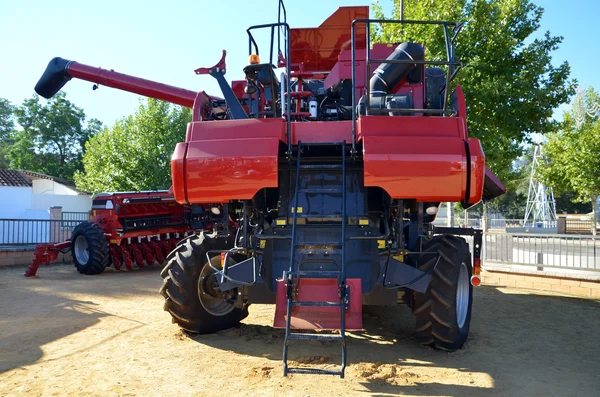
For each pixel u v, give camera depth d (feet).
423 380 13.47
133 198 43.39
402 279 14.69
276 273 15.10
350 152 15.97
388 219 16.22
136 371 13.98
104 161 95.86
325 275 13.51
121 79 29.22
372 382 13.20
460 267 16.06
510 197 196.44
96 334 18.25
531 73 38.86
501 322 21.81
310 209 15.70
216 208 17.81
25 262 46.09
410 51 18.72
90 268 39.14
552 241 32.73
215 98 24.08
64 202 109.91
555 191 102.63
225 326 18.34
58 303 25.16
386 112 16.40
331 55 26.14
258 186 14.85
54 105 209.05
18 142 205.26
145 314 22.11
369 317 22.34
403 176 14.37
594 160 87.81
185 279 16.89
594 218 91.91
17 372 13.88
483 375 14.03
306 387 12.75
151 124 94.02
